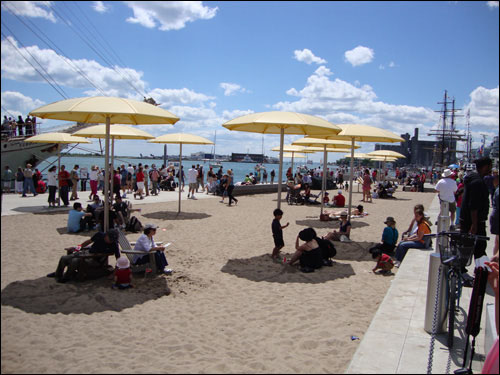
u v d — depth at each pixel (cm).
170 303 558
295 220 1455
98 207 1112
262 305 561
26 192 1875
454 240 430
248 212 1633
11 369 355
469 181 592
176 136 1480
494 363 268
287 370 373
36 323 462
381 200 2408
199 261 802
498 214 378
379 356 384
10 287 582
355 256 887
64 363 373
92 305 532
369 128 1021
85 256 629
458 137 9838
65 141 1404
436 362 375
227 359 394
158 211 1558
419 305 524
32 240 918
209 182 2380
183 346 421
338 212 1655
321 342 438
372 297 606
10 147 1962
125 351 405
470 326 363
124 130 1220
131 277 640
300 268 770
